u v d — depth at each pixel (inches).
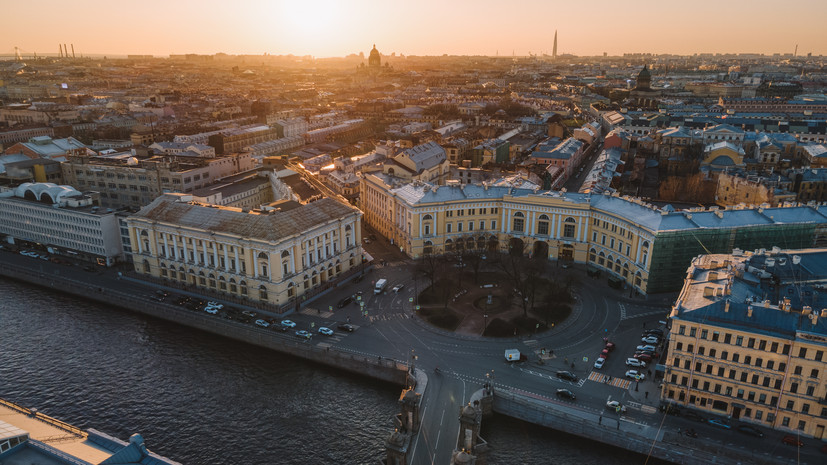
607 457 4864.7
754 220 7401.6
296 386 5895.7
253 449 5032.0
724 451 4591.5
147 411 5526.6
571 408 5182.1
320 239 7642.7
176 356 6451.8
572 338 6427.2
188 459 4913.9
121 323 7190.0
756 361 4840.1
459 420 4810.5
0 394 5767.7
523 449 4955.7
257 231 7052.2
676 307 5206.7
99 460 3688.5
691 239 7185.0
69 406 5595.5
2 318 7293.3
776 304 5123.0
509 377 5693.9
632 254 7632.9
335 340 6412.4
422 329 6668.3
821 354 4562.0
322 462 4881.9
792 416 4798.2
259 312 7096.5
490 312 7037.4
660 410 5177.2
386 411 5506.9
